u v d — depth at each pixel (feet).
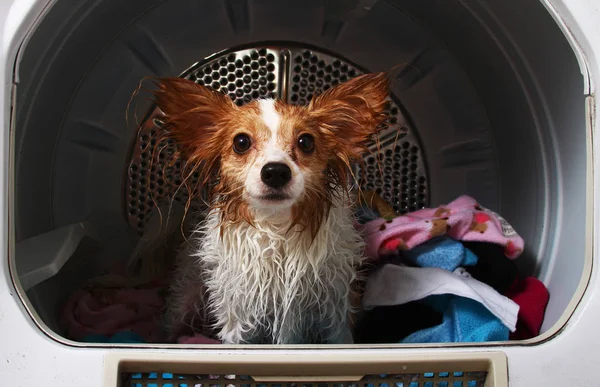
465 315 1.51
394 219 1.70
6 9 1.25
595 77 1.31
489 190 1.93
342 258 1.53
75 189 1.86
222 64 1.91
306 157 1.44
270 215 1.46
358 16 1.85
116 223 1.92
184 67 1.89
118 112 1.88
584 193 1.46
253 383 1.26
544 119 1.64
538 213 1.69
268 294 1.53
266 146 1.42
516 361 1.26
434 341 1.51
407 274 1.58
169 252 1.95
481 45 1.73
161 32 1.83
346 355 1.23
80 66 1.75
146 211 1.95
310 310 1.56
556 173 1.62
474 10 1.65
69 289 1.85
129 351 1.22
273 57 1.91
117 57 1.83
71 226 1.70
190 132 1.56
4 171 1.23
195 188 1.68
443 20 1.77
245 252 1.50
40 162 1.71
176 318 1.75
